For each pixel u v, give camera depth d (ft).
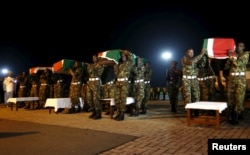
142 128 24.32
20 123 27.53
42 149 17.37
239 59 25.67
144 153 16.40
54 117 32.37
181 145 18.11
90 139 19.90
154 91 68.28
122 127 24.89
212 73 30.96
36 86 45.91
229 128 23.82
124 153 16.49
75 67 36.76
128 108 36.35
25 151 16.96
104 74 36.73
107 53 31.12
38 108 44.34
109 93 36.76
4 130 23.61
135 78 32.73
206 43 28.12
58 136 21.03
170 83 37.35
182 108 42.55
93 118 30.73
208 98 31.12
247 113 34.96
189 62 27.96
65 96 42.32
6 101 50.14
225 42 27.58
